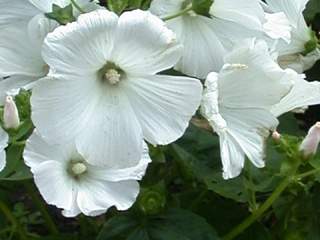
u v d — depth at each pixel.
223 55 0.44
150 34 0.38
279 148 0.44
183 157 0.47
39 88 0.38
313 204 0.48
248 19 0.43
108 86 0.40
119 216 0.46
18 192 0.63
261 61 0.42
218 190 0.46
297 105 0.45
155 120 0.40
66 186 0.41
